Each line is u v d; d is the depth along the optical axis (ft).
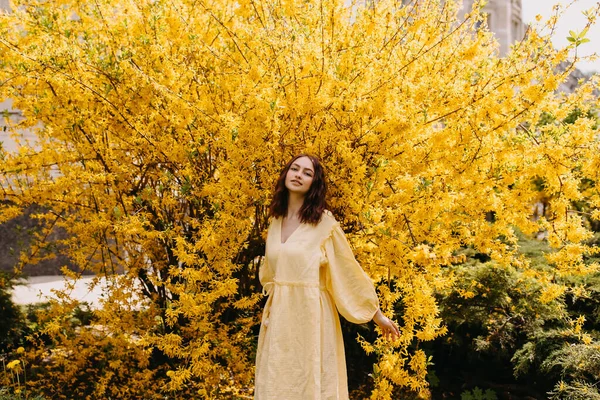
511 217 9.27
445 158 8.82
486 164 9.07
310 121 9.25
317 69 8.99
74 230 11.78
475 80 10.03
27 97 11.34
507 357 11.77
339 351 7.92
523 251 13.92
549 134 9.20
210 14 10.27
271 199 9.40
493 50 10.40
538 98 8.24
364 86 8.96
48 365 12.64
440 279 9.37
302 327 7.50
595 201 9.43
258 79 9.27
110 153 10.77
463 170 8.80
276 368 7.40
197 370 9.56
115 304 11.34
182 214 11.21
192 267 9.68
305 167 8.08
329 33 9.88
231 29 10.54
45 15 10.94
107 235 11.96
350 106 8.84
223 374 10.94
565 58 8.21
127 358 11.70
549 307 11.57
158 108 10.00
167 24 10.22
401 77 9.16
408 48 9.86
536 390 11.73
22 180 12.39
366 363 13.51
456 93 8.90
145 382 11.27
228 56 10.41
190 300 8.87
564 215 9.06
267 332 7.64
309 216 7.91
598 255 13.23
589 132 8.57
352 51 9.57
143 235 10.31
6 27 10.27
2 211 11.57
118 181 11.05
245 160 9.14
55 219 12.50
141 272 12.14
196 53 10.41
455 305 12.41
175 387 9.34
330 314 7.80
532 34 8.68
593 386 9.67
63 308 11.76
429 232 9.26
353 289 7.86
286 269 7.69
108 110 10.48
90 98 10.23
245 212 9.57
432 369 13.21
